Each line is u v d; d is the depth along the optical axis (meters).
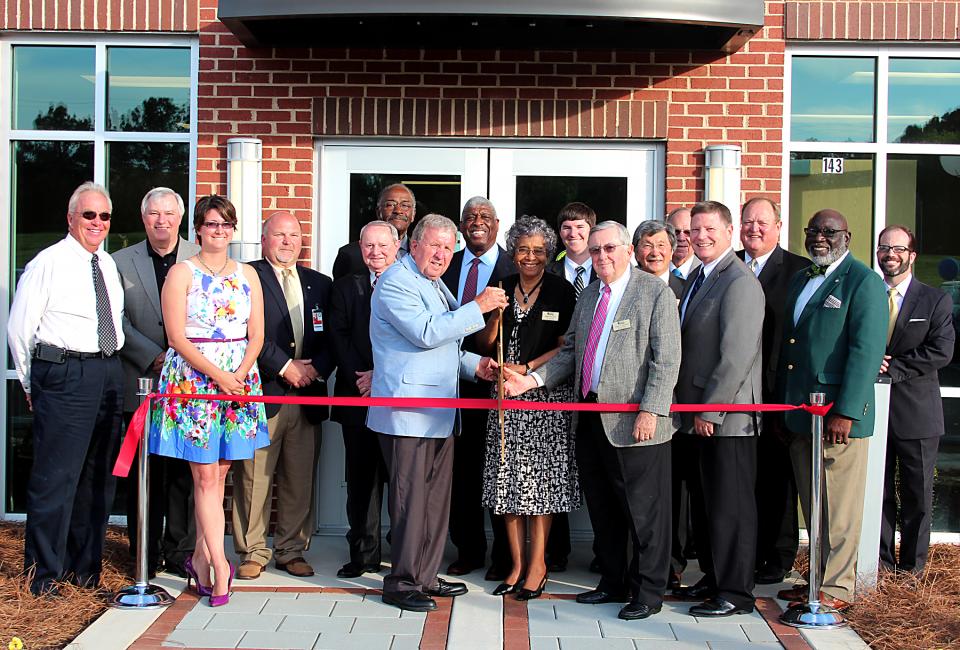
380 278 5.71
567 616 5.50
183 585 6.00
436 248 5.61
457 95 7.28
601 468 5.73
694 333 5.63
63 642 5.07
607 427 5.53
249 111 7.30
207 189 7.31
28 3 7.29
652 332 5.49
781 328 6.16
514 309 5.99
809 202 7.48
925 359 6.17
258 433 5.70
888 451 6.29
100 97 7.44
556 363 5.78
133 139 7.44
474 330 5.53
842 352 5.57
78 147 7.47
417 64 7.26
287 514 6.32
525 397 5.82
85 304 5.69
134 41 7.40
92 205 5.69
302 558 6.36
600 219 7.45
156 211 6.12
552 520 6.41
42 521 5.65
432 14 6.31
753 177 7.33
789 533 6.24
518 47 7.16
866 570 5.93
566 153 7.44
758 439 6.20
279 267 6.34
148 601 5.54
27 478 7.47
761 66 7.30
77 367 5.66
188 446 5.48
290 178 7.30
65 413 5.64
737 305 5.48
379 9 6.29
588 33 6.87
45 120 7.47
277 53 7.28
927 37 7.27
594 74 7.29
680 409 5.45
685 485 6.69
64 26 7.29
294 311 6.31
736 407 5.40
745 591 5.55
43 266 5.63
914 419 6.18
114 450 5.93
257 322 5.73
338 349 6.24
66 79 7.47
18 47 7.46
